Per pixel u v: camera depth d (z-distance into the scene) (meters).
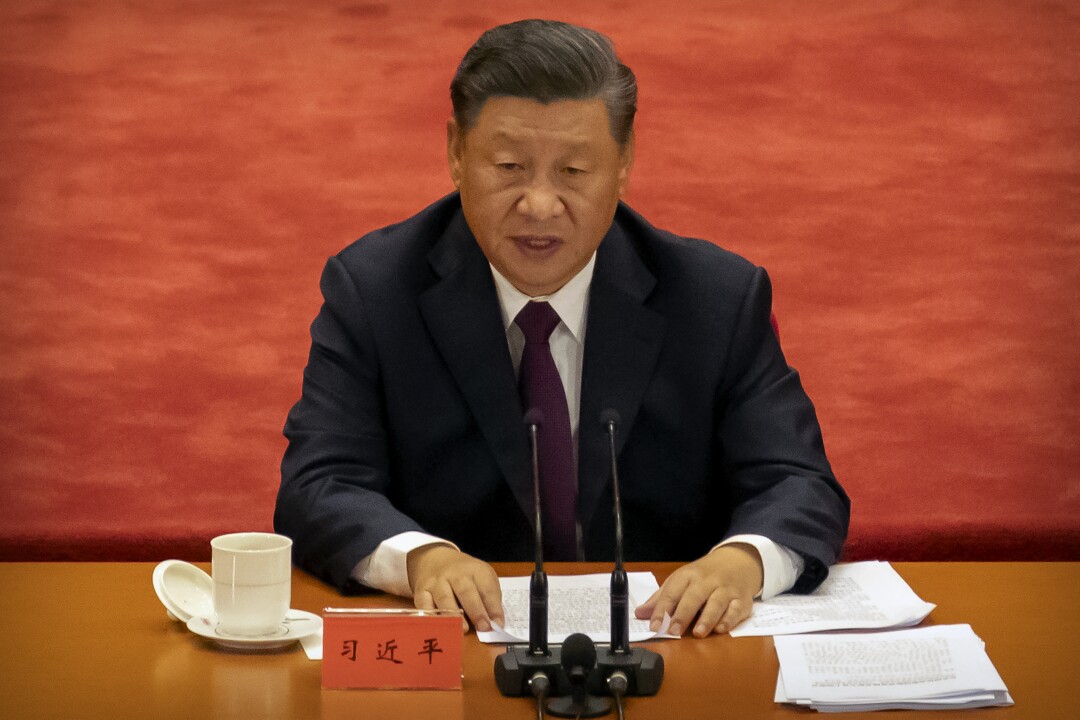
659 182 17.84
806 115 19.25
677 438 7.46
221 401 14.16
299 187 17.75
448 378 7.41
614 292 7.39
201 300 15.76
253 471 13.11
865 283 16.08
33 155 18.09
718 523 7.71
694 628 6.02
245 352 14.96
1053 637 6.09
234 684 5.50
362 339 7.43
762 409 7.41
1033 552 12.13
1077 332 15.34
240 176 17.92
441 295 7.41
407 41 20.88
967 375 14.59
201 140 18.56
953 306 15.72
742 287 7.57
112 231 16.86
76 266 16.23
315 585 6.77
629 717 5.23
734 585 6.25
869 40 20.80
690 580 6.22
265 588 5.84
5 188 17.47
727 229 16.95
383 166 18.19
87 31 20.83
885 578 6.74
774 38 20.92
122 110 19.09
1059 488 12.82
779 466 7.21
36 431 13.55
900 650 5.71
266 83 19.83
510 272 6.80
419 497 7.50
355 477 7.16
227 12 21.58
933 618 6.32
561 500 7.38
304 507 6.96
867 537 12.09
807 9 21.69
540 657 5.47
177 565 6.37
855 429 13.68
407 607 6.42
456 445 7.44
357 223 17.08
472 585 6.13
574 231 6.60
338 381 7.42
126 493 12.68
